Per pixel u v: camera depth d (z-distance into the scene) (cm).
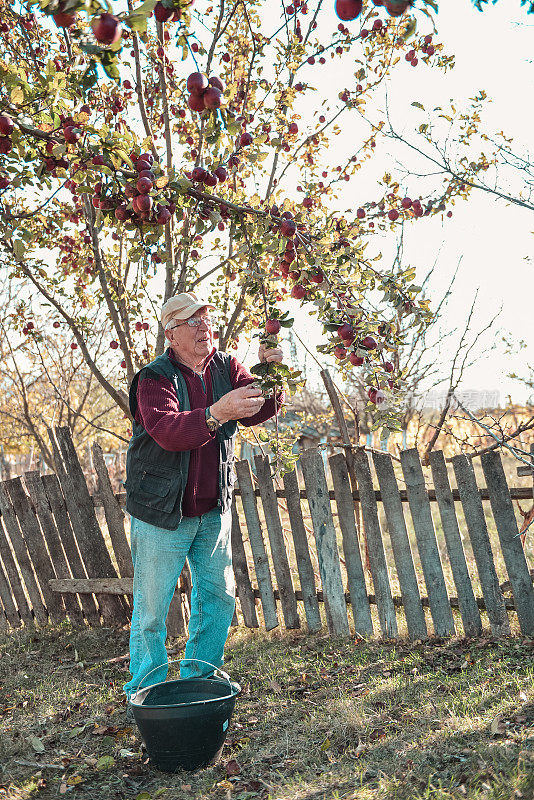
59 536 525
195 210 284
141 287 486
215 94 228
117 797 259
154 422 293
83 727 324
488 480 405
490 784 224
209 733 269
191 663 327
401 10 153
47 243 502
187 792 255
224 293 522
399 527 429
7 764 292
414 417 837
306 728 301
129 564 500
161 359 319
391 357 559
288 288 462
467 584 412
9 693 386
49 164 264
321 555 453
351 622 476
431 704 307
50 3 163
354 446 441
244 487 477
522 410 867
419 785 234
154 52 433
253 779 262
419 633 424
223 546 333
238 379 348
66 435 516
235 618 494
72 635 496
